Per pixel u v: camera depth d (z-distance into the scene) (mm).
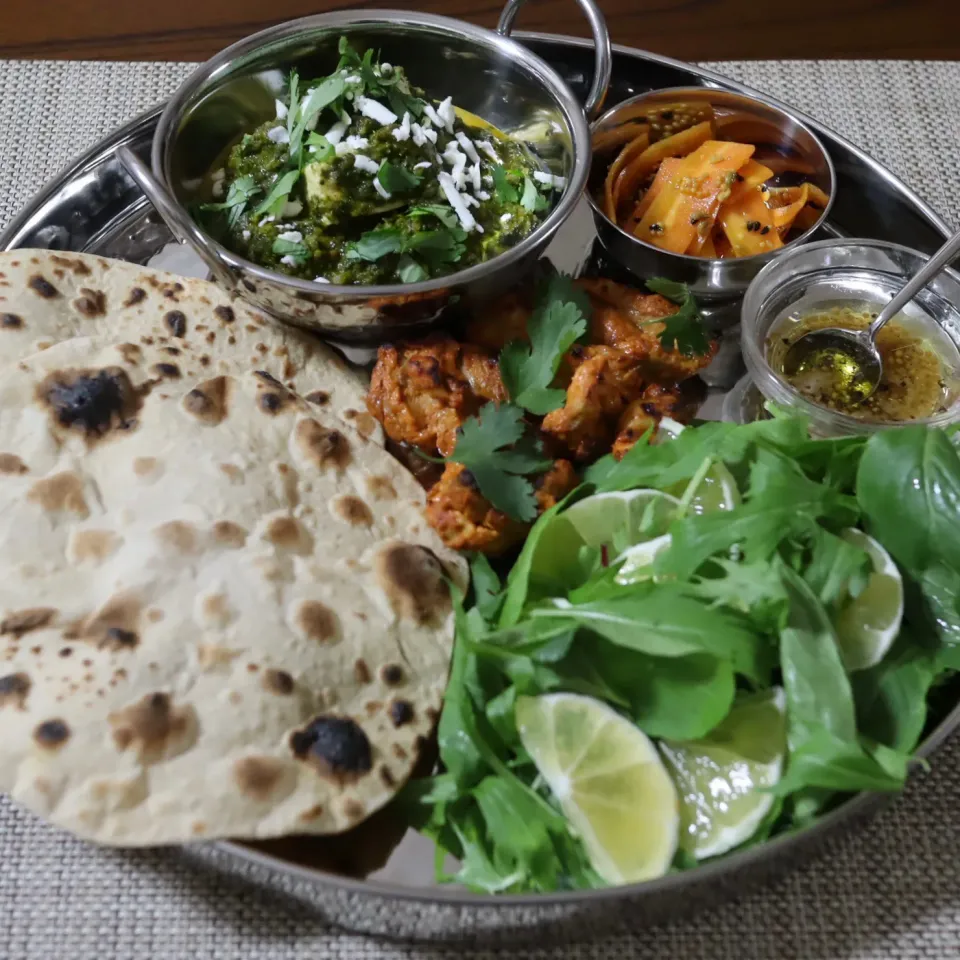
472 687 270
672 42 485
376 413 325
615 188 365
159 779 253
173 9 475
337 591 288
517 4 367
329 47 357
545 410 314
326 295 312
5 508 277
